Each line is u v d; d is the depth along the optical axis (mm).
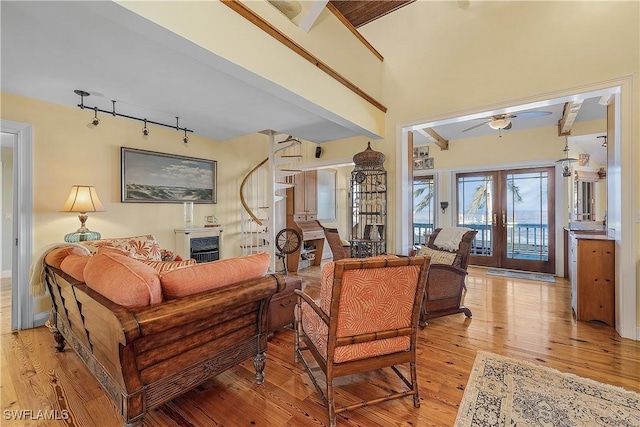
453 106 3512
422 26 3756
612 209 3023
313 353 1904
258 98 3098
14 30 1888
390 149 4027
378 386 2004
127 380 1336
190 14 1725
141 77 2598
